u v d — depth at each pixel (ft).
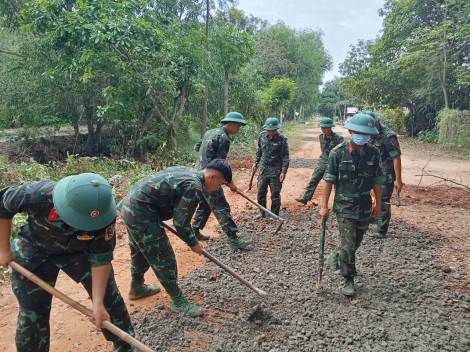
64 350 9.87
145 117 45.34
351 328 10.76
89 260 7.91
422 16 76.38
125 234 18.76
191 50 42.42
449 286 13.56
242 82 60.13
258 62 122.93
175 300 11.41
